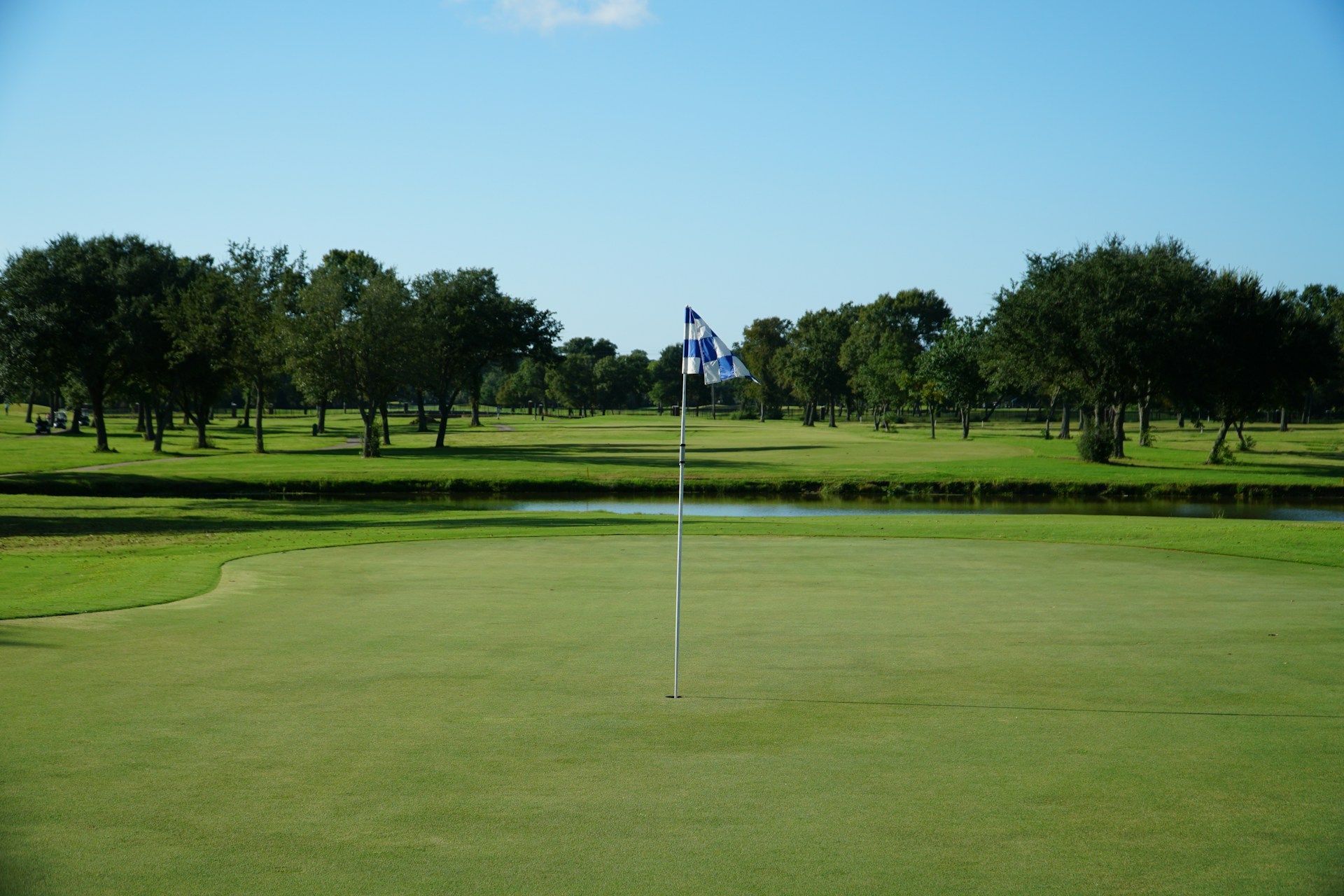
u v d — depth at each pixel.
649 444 78.56
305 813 6.25
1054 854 5.66
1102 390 58.22
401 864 5.50
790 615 13.05
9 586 15.52
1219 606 13.70
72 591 14.86
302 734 7.96
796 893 5.15
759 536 22.97
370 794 6.61
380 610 13.40
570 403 190.75
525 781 6.87
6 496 37.47
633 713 8.60
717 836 5.91
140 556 19.88
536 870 5.43
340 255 99.38
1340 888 5.22
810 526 25.08
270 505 33.94
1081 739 7.86
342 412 179.88
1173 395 57.28
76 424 89.31
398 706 8.77
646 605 13.82
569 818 6.19
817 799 6.54
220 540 22.81
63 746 7.62
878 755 7.47
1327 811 6.34
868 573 16.95
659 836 5.91
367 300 59.84
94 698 9.02
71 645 11.24
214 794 6.60
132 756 7.39
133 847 5.73
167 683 9.57
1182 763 7.29
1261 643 11.35
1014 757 7.41
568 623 12.54
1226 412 57.91
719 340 9.63
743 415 182.50
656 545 21.16
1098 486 43.88
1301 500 41.75
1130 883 5.28
